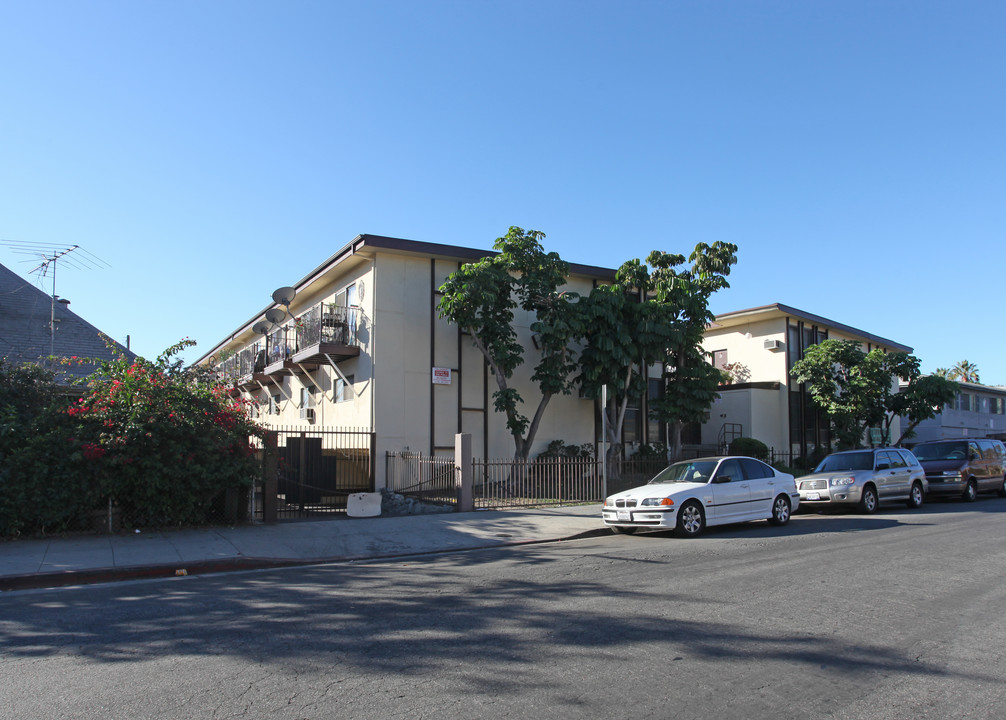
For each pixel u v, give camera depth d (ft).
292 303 90.53
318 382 81.15
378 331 67.67
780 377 97.19
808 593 25.80
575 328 66.64
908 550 35.55
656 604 24.29
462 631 21.13
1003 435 137.80
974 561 32.32
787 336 96.89
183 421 41.11
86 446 38.68
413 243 68.18
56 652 19.54
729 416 94.43
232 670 17.80
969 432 141.38
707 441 96.12
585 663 18.07
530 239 66.39
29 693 16.34
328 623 22.35
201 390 43.32
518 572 31.17
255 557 35.58
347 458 65.57
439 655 18.81
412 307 69.51
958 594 25.57
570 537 43.37
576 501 57.82
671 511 41.60
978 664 17.89
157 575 32.60
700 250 75.20
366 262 70.28
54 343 63.21
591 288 80.12
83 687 16.71
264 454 46.57
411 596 26.35
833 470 58.03
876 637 20.22
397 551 39.01
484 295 61.82
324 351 69.51
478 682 16.75
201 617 23.45
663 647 19.36
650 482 47.55
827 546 37.29
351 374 72.28
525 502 57.47
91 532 40.09
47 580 30.50
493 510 53.31
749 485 45.68
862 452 58.34
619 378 71.92
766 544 38.42
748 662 18.10
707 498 43.21
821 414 100.17
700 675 17.16
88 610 24.73
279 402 97.60
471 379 71.87
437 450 69.10
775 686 16.44
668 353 76.38
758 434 92.68
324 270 75.46
